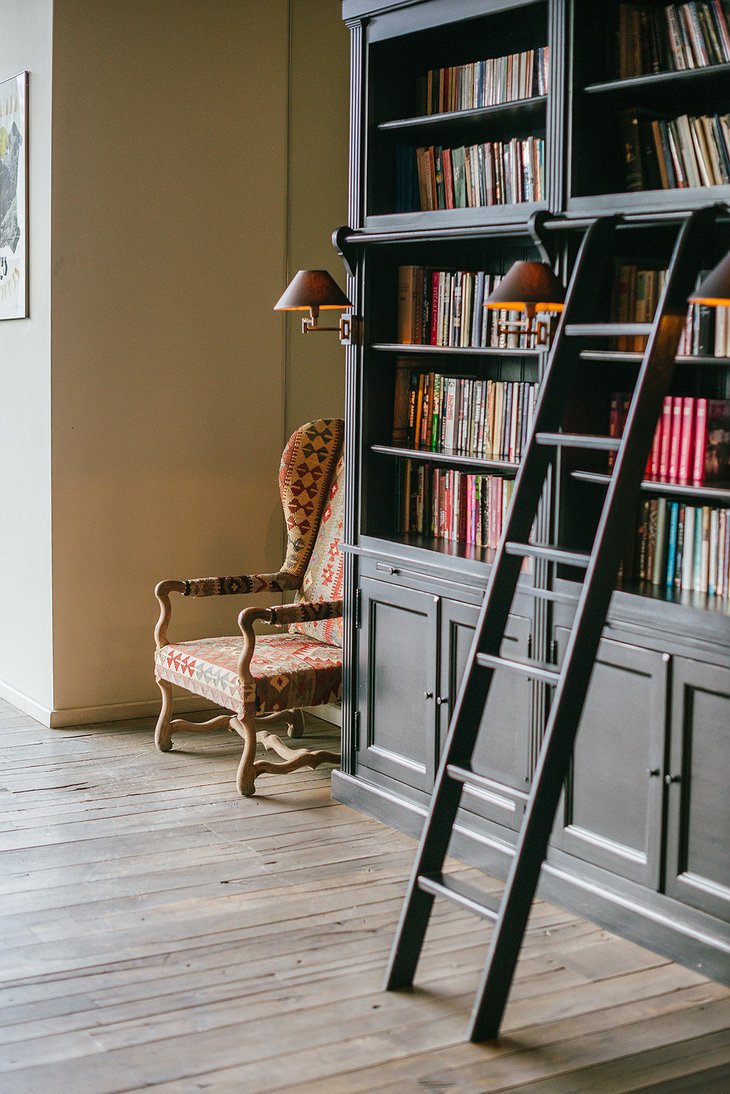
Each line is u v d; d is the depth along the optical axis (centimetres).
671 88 323
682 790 310
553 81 333
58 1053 265
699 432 320
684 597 316
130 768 463
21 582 536
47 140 489
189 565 536
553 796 279
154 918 333
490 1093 253
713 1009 289
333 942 321
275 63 533
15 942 317
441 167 397
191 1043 270
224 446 539
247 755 434
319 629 493
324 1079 256
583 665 282
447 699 385
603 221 312
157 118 507
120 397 512
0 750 481
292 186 545
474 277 388
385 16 392
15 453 533
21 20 507
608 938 327
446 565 380
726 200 288
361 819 415
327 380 566
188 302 523
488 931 330
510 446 377
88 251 498
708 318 313
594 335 309
